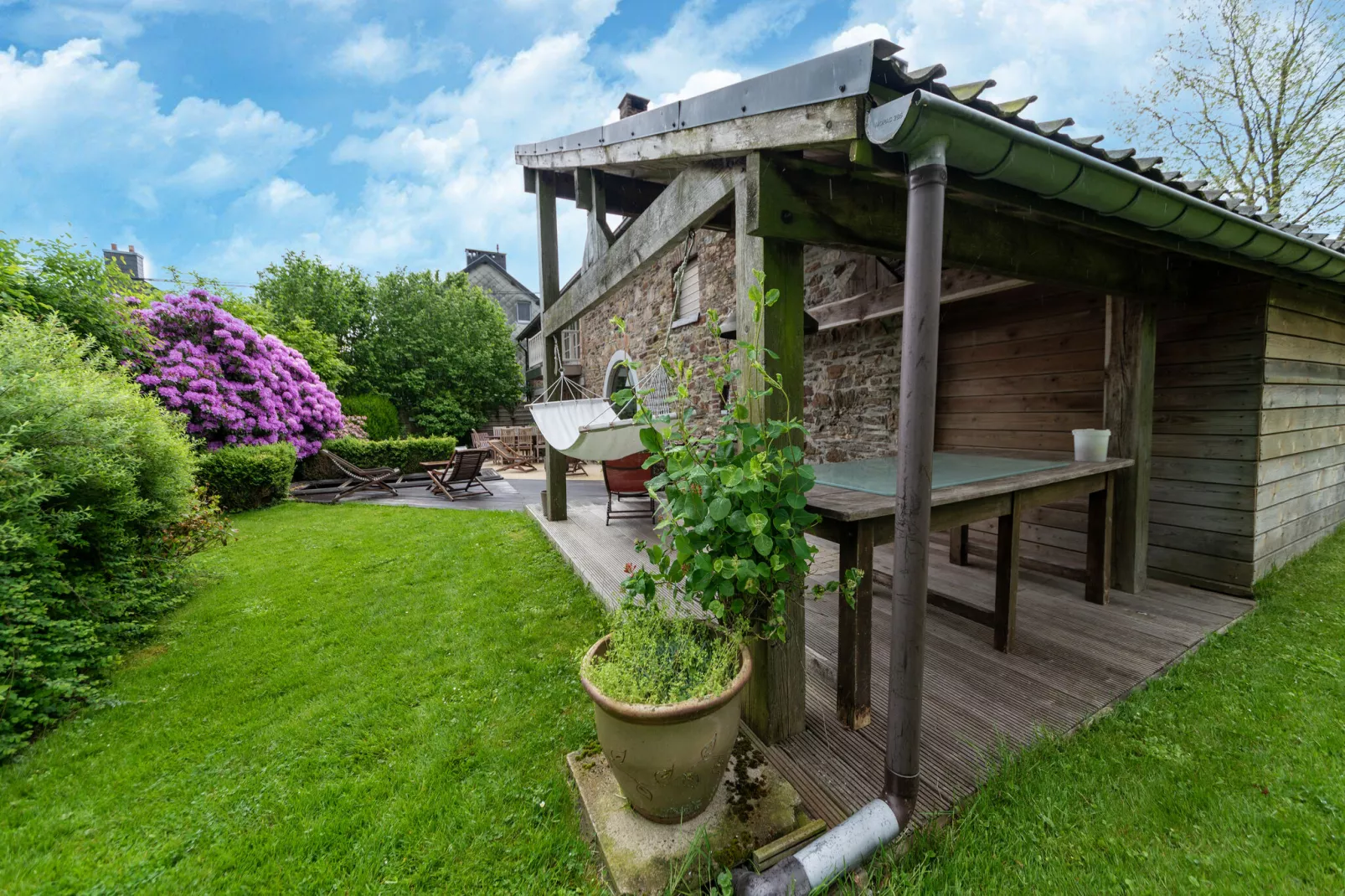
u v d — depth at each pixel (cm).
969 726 179
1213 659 220
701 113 171
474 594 330
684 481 151
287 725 197
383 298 1345
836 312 441
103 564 282
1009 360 355
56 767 178
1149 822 140
